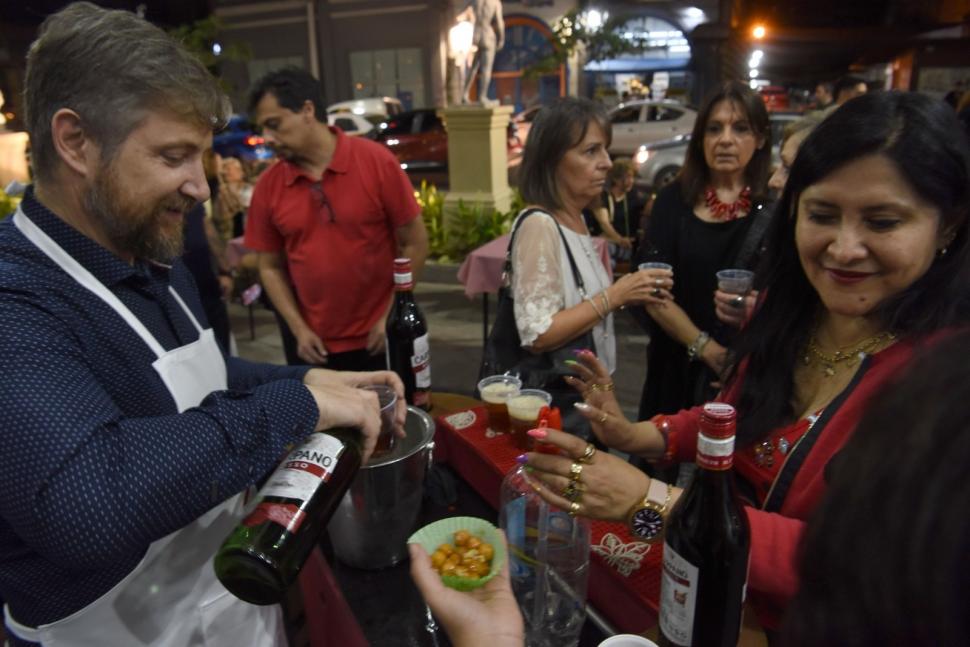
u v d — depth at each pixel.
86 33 0.71
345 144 2.06
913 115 0.75
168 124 0.74
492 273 3.73
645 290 1.52
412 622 0.91
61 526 0.63
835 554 0.28
